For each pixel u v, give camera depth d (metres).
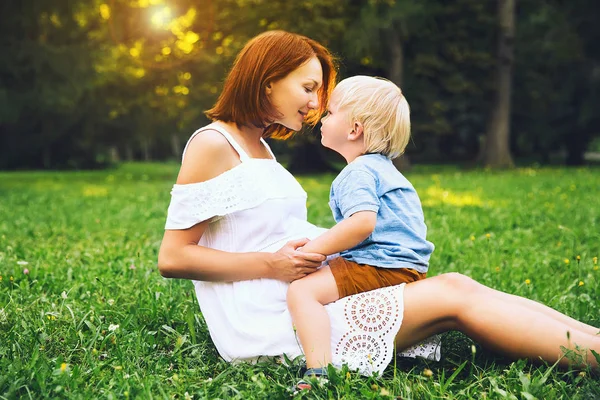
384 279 2.70
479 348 3.00
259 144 3.01
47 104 19.89
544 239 6.07
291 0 18.66
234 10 19.70
